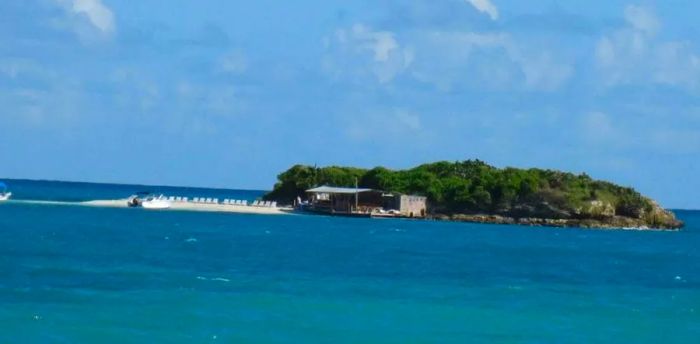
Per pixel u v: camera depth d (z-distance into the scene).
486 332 84.88
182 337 76.38
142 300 95.00
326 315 90.75
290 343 76.06
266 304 95.88
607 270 159.38
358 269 139.75
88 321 81.50
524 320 92.75
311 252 170.38
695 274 158.00
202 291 104.12
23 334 74.81
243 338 77.06
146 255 147.75
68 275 114.12
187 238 193.50
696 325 93.62
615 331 88.38
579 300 111.38
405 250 186.12
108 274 117.12
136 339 74.88
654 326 92.12
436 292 113.56
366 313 93.06
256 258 152.12
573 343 81.19
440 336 81.94
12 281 106.19
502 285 125.19
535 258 181.25
